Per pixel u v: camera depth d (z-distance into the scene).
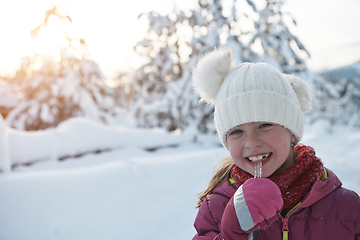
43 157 3.90
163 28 7.41
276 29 6.55
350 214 0.94
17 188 2.48
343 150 5.82
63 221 2.31
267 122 0.94
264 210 0.79
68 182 2.71
